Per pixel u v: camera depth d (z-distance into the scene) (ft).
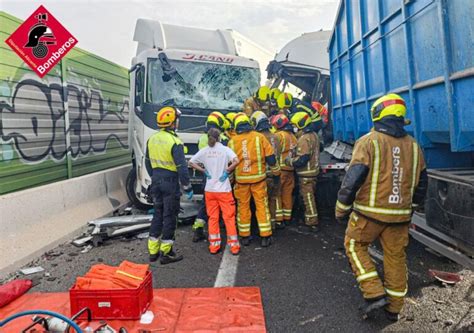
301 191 19.72
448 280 12.64
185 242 18.47
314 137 19.62
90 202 22.61
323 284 13.10
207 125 18.62
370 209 10.18
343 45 19.65
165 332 10.09
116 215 24.23
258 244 17.85
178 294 12.32
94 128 26.81
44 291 13.15
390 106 10.16
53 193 18.97
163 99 21.91
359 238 10.57
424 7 11.54
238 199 17.65
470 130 9.95
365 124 17.70
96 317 10.75
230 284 13.29
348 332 10.06
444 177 10.03
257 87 24.53
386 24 14.43
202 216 18.54
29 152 19.02
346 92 19.92
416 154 10.21
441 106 11.25
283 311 11.27
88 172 25.86
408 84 12.82
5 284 13.44
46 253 17.02
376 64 15.62
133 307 10.69
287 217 20.83
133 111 24.85
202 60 23.20
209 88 23.09
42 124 20.12
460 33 9.94
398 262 10.32
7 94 17.43
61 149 21.98
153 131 21.38
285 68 27.68
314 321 10.67
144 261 15.97
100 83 27.89
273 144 19.36
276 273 14.17
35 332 9.68
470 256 9.79
